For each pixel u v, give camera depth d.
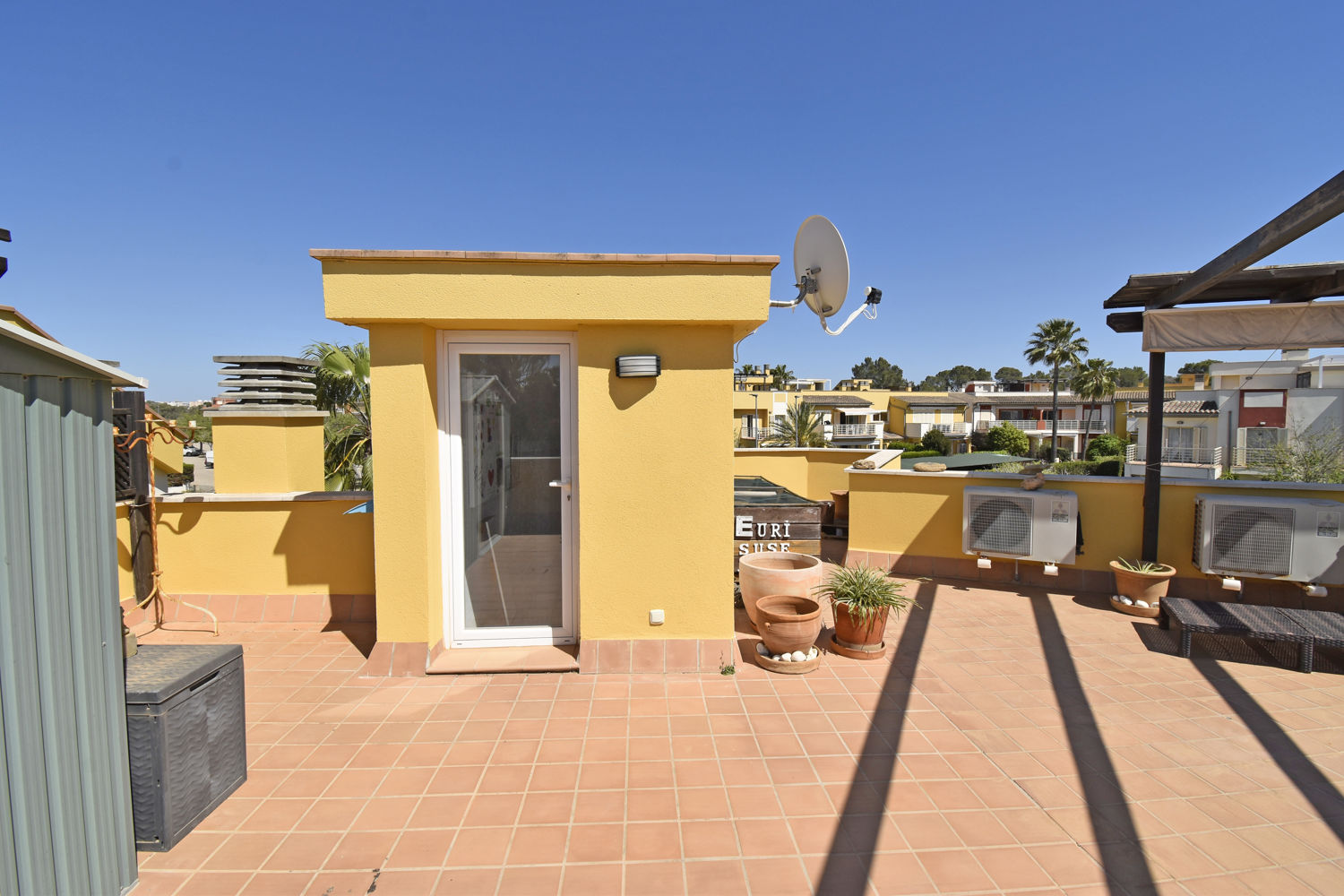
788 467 10.78
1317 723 3.76
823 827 2.79
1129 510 6.34
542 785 3.10
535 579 4.68
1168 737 3.58
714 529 4.37
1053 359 49.44
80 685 2.21
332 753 3.38
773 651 4.55
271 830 2.76
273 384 5.62
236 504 5.48
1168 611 5.07
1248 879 2.50
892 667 4.57
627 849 2.65
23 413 1.99
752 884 2.46
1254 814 2.90
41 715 2.05
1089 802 2.99
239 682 3.08
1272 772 3.24
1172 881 2.48
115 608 2.37
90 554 2.25
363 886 2.43
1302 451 15.86
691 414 4.31
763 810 2.91
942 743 3.50
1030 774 3.21
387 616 4.34
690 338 4.28
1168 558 6.20
